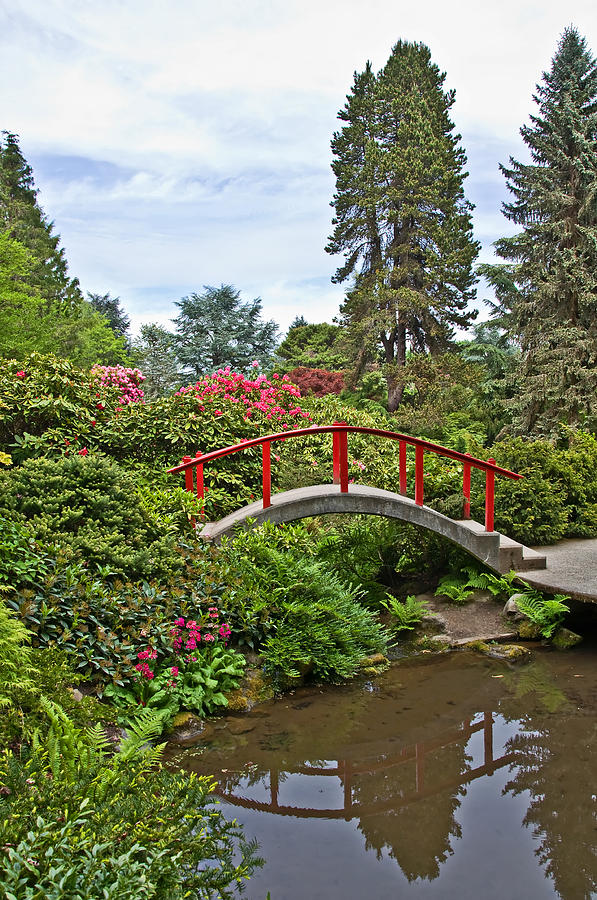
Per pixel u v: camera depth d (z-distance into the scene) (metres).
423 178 23.80
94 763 2.62
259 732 4.02
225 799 3.26
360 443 9.16
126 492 5.05
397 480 8.42
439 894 2.52
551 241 18.00
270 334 27.11
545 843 2.86
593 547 7.48
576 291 16.98
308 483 7.68
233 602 4.77
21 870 1.77
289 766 3.60
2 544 3.83
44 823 1.95
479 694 4.60
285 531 5.86
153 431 7.31
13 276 18.05
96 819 2.09
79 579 4.04
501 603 6.35
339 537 6.81
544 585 5.84
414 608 6.05
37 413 6.74
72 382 7.21
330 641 4.96
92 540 4.39
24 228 27.25
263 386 9.52
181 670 4.25
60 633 3.78
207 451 7.52
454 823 3.03
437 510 7.41
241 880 2.52
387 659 5.34
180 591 4.44
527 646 5.61
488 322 22.45
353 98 25.61
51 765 2.47
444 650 5.55
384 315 22.88
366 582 6.66
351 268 26.42
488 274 21.50
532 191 18.72
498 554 6.38
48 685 3.11
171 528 5.13
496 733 3.97
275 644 4.74
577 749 3.74
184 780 2.57
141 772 2.61
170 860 2.00
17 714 2.77
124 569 4.43
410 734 3.99
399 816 3.11
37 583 3.89
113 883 1.80
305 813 3.14
